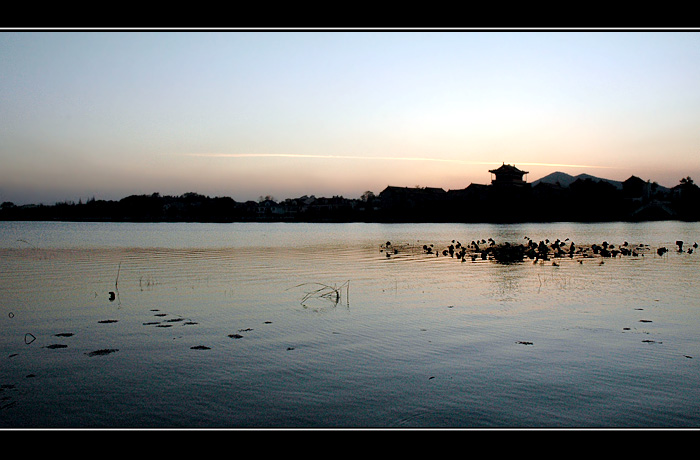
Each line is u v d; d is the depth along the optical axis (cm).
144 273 2870
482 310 1769
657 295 2053
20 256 4012
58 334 1462
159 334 1455
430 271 2950
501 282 2466
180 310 1795
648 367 1141
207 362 1198
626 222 12562
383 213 14938
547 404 952
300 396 996
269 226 12750
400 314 1711
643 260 3503
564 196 13462
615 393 997
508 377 1087
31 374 1126
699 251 4241
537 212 13150
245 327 1535
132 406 956
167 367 1165
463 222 13550
